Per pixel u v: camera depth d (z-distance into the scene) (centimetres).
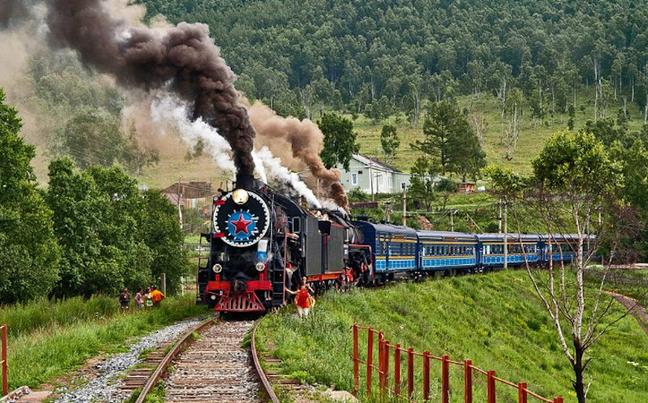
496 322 4862
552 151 2880
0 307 3186
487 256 6438
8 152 3759
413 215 9088
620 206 2947
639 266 6188
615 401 3606
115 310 3331
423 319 3978
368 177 10800
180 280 5997
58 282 4578
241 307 2784
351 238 4059
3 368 1480
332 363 1830
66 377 1673
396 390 1470
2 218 3688
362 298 3528
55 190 4719
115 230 4934
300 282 3006
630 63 19775
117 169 5469
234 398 1405
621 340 4762
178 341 2022
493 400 1064
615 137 12581
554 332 4934
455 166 11600
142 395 1345
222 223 2823
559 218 2973
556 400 902
